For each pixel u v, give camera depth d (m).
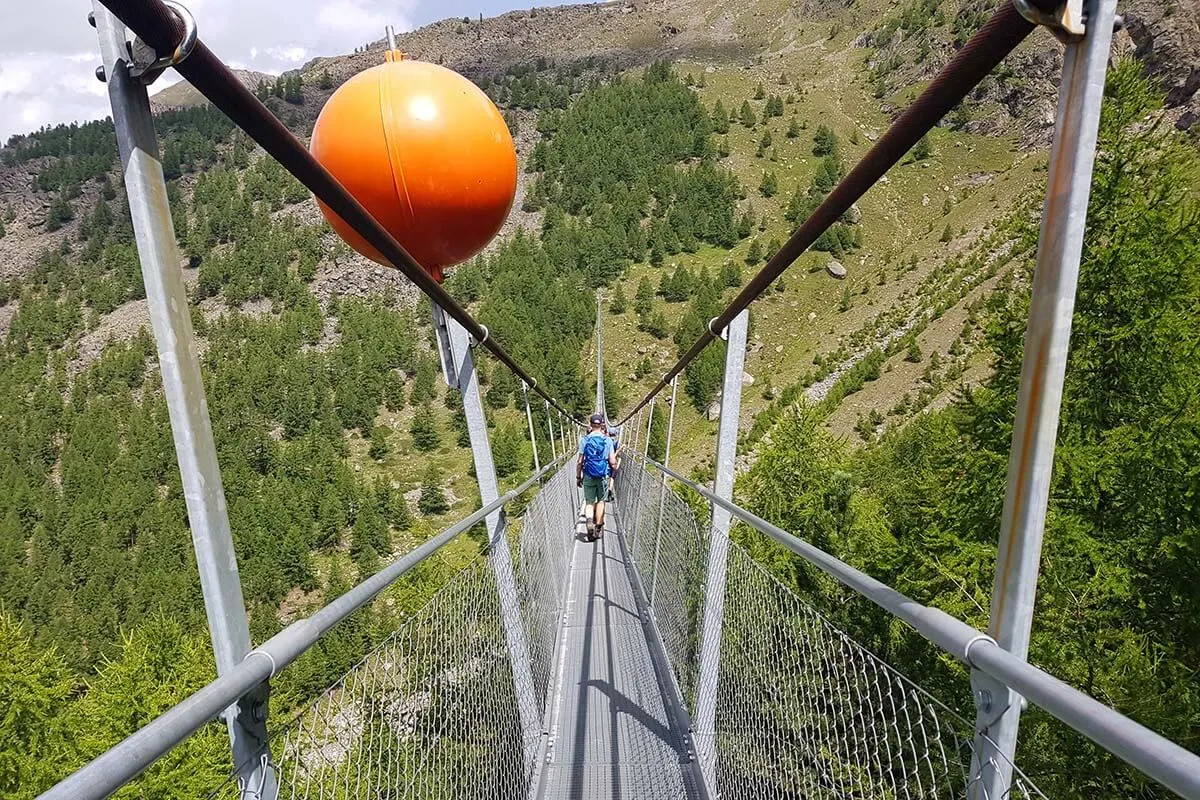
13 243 168.75
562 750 3.59
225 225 149.50
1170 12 80.19
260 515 75.44
